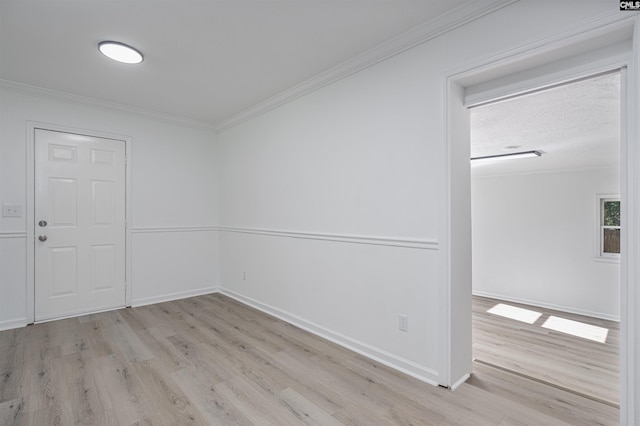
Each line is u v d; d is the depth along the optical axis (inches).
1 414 71.2
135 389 81.5
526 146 156.6
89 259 142.6
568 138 142.4
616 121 119.0
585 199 203.3
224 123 171.3
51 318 133.1
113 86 125.7
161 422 69.2
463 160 87.7
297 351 104.3
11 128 125.1
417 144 88.8
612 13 59.4
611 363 109.2
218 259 184.2
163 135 164.2
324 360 98.1
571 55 69.6
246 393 80.1
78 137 140.3
